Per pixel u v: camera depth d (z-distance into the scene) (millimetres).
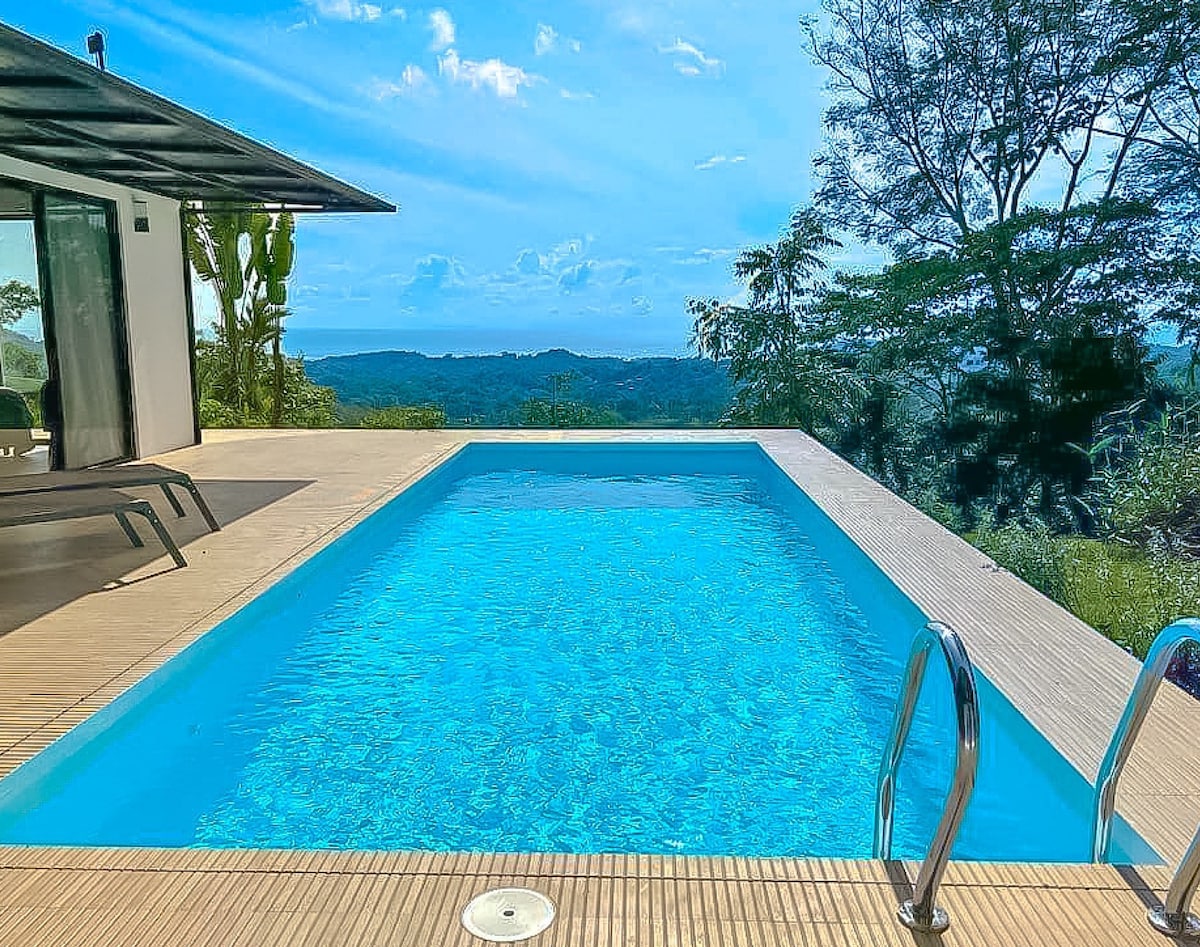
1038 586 8008
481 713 4633
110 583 5285
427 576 6996
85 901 2266
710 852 3500
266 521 6871
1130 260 18172
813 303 20594
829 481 9047
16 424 8234
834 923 2174
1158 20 17422
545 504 9695
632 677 5090
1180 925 2150
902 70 20250
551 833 3627
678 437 12148
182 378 10578
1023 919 2188
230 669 4711
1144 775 3084
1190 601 6895
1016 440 18609
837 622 5980
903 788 3926
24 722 3477
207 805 3787
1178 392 17844
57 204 8133
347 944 2100
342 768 4090
